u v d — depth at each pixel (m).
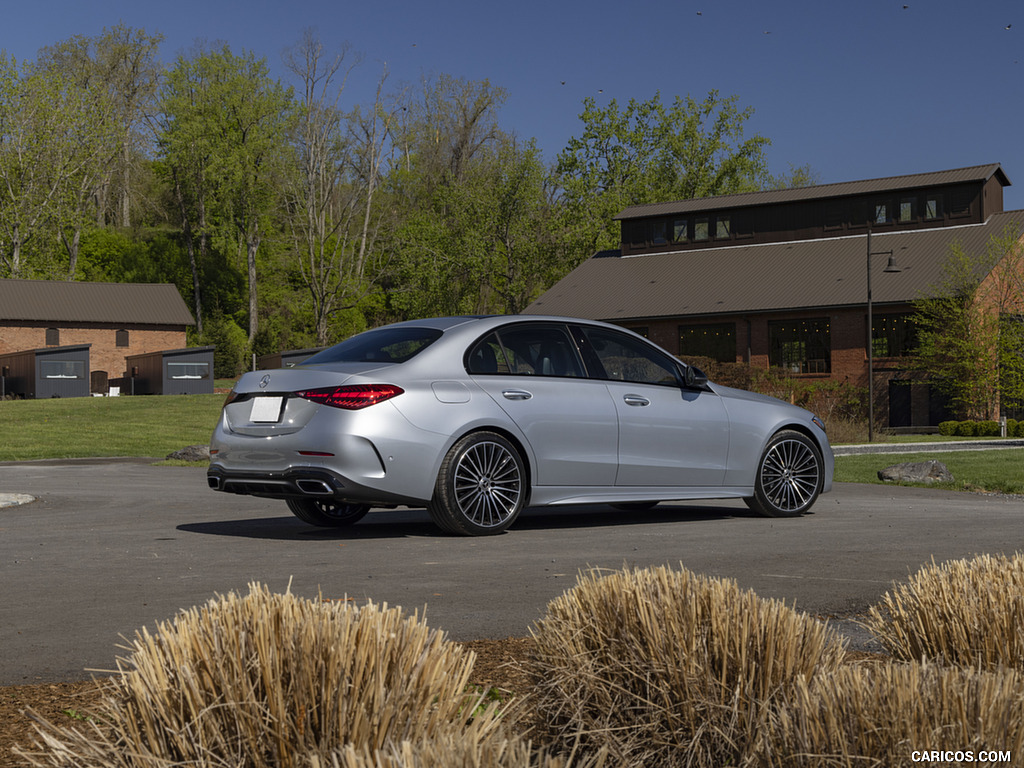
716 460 7.95
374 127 65.94
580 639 2.08
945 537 6.78
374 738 1.57
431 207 67.69
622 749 1.89
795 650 1.91
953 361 35.50
